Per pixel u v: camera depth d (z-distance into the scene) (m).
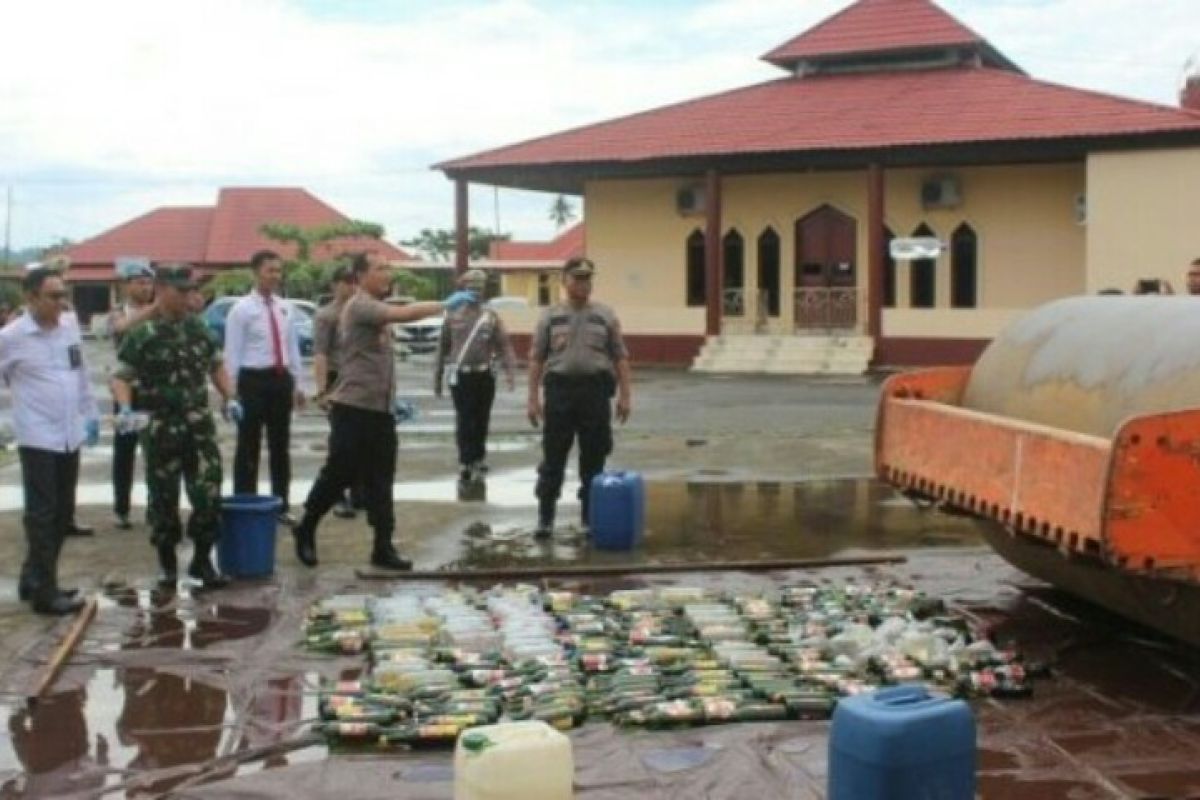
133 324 8.56
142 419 8.30
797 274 33.72
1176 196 28.69
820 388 26.03
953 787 4.12
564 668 6.41
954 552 9.62
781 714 5.85
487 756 4.17
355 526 10.56
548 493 10.13
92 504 11.77
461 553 9.59
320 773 5.24
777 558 9.38
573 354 10.02
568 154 33.56
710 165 32.31
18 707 6.11
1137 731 5.72
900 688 4.39
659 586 8.52
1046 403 7.17
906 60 35.72
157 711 6.04
